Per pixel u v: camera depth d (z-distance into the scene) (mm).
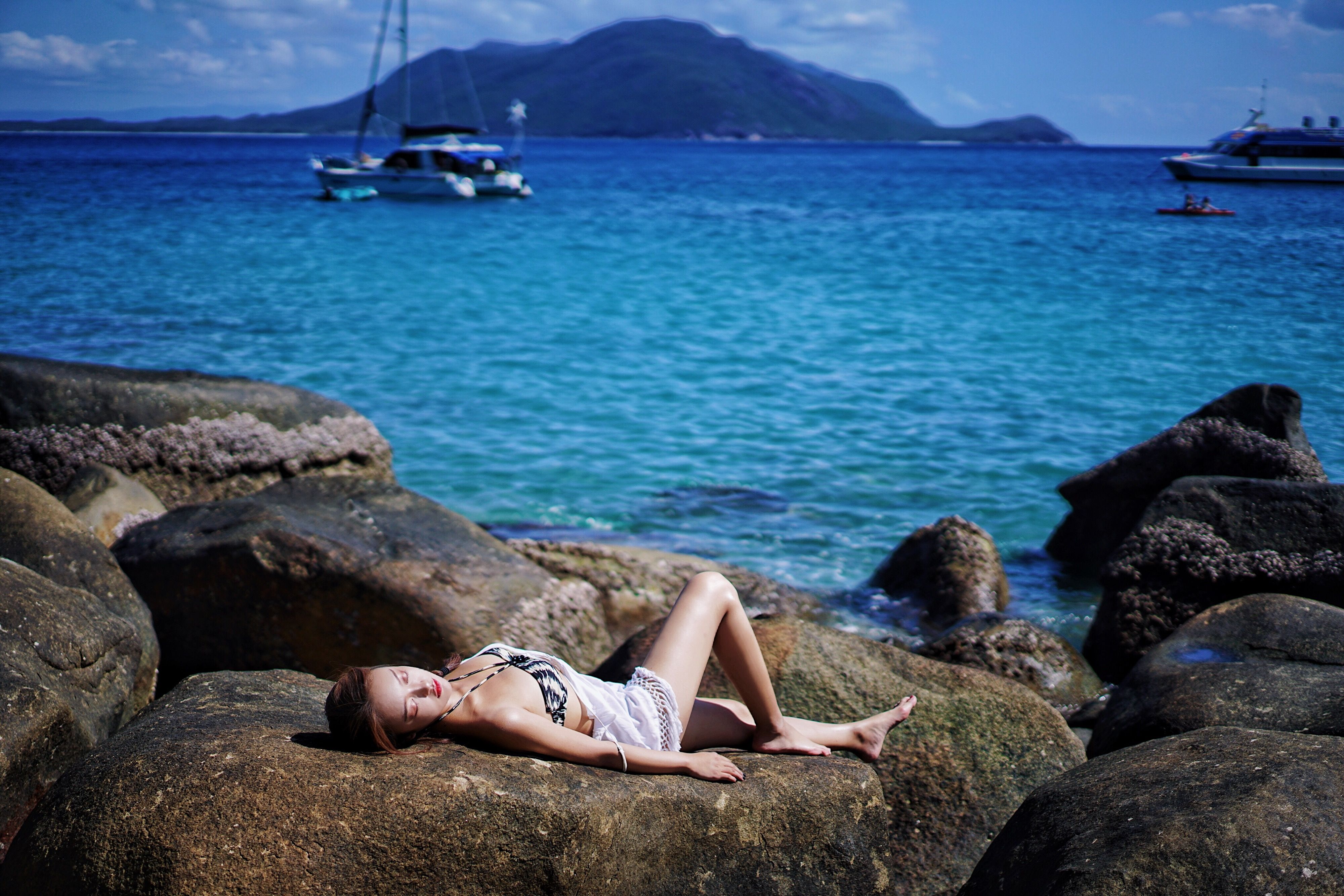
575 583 6453
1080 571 8414
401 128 56688
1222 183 53844
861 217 43781
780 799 3102
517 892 2541
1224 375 13695
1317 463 8008
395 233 36125
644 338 17234
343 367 14578
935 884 3721
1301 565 6410
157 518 6160
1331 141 51750
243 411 7770
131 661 4527
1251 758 2916
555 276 25047
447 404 12852
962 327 17750
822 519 9352
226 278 23094
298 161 108938
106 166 89250
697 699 3719
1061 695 6004
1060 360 14914
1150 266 23328
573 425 12102
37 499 5406
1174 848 2568
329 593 5602
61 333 16172
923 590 7688
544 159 150750
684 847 2895
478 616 5680
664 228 39250
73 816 2525
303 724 3076
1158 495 7160
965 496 9906
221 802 2455
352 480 6645
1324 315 16859
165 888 2342
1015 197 57000
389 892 2432
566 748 2934
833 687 4414
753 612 7188
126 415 7418
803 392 13586
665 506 9609
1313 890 2469
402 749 2818
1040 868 2801
